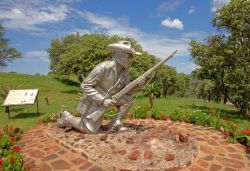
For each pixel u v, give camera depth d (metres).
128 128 5.90
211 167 4.50
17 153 4.61
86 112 5.60
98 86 5.58
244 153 5.19
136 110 8.79
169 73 32.75
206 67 15.27
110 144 4.98
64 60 22.72
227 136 6.07
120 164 4.34
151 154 4.55
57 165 4.50
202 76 17.05
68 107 12.16
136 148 4.80
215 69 15.12
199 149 5.26
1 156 4.70
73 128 6.03
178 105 17.45
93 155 4.65
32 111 10.95
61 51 41.72
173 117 8.17
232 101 16.52
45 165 4.50
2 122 8.39
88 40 21.86
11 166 3.95
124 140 5.10
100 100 5.43
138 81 5.41
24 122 8.26
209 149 5.30
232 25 12.65
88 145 5.00
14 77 30.19
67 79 33.44
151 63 22.66
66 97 20.27
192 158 4.66
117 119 5.85
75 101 15.44
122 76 5.64
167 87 33.22
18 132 6.43
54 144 5.44
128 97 5.82
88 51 21.00
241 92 14.57
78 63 21.78
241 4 12.24
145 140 5.06
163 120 8.21
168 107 14.95
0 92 17.30
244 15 12.53
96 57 21.02
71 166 4.46
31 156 4.87
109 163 4.39
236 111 17.84
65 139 5.42
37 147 5.32
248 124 11.62
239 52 13.08
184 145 5.05
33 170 4.31
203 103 23.16
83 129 5.55
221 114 15.12
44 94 22.19
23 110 11.26
